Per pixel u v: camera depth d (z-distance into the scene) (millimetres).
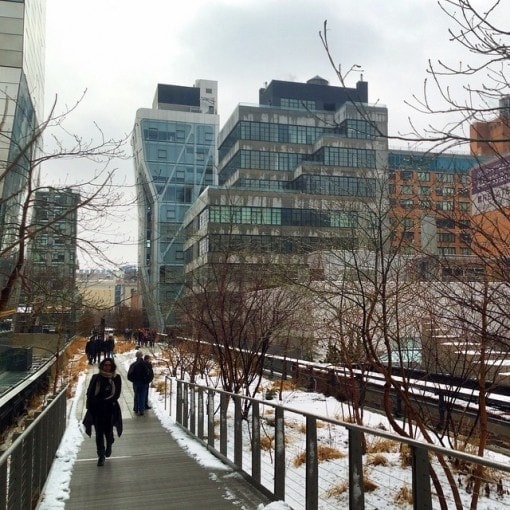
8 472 4711
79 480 7688
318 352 17344
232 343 13141
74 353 44344
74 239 8828
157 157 97938
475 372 7938
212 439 9633
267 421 12352
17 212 11828
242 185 69688
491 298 5816
